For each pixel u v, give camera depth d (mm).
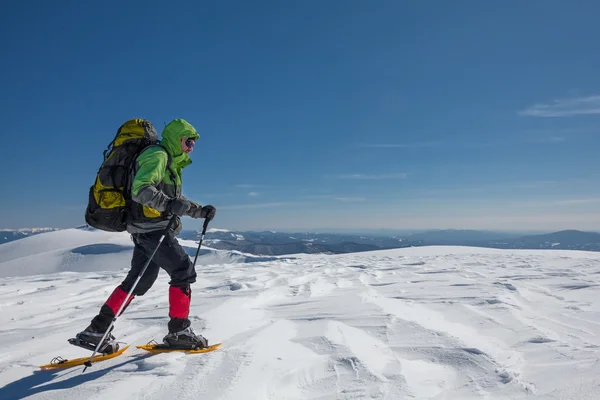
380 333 3047
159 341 3000
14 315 4578
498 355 2426
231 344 2748
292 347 2676
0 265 30078
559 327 3129
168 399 1819
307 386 2051
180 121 2742
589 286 5270
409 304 4293
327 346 2660
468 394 1879
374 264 10570
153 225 2602
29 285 7594
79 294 6234
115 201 2529
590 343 2631
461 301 4328
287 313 4070
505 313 3676
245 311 4172
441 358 2426
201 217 2939
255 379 2045
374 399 1830
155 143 2668
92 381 2090
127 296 2535
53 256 31328
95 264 28891
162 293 5922
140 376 2113
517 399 1790
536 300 4367
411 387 1958
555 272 7078
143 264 2732
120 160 2562
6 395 1987
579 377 1973
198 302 4828
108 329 2461
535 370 2158
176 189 2713
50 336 3305
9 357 2713
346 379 2092
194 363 2316
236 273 8805
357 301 4570
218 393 1878
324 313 3902
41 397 1907
